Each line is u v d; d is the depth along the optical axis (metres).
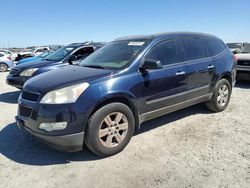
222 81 5.73
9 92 9.26
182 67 4.74
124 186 3.11
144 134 4.68
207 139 4.39
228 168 3.44
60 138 3.44
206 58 5.35
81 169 3.54
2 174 3.46
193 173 3.34
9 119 5.80
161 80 4.36
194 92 5.05
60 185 3.18
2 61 17.70
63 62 7.89
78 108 3.47
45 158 3.88
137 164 3.62
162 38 4.65
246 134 4.57
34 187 3.15
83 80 3.69
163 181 3.18
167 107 4.59
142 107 4.19
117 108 3.82
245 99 7.10
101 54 4.96
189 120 5.37
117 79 3.86
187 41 5.09
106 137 3.81
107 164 3.65
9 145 4.36
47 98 3.51
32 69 7.38
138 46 4.46
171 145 4.19
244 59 9.08
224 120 5.33
